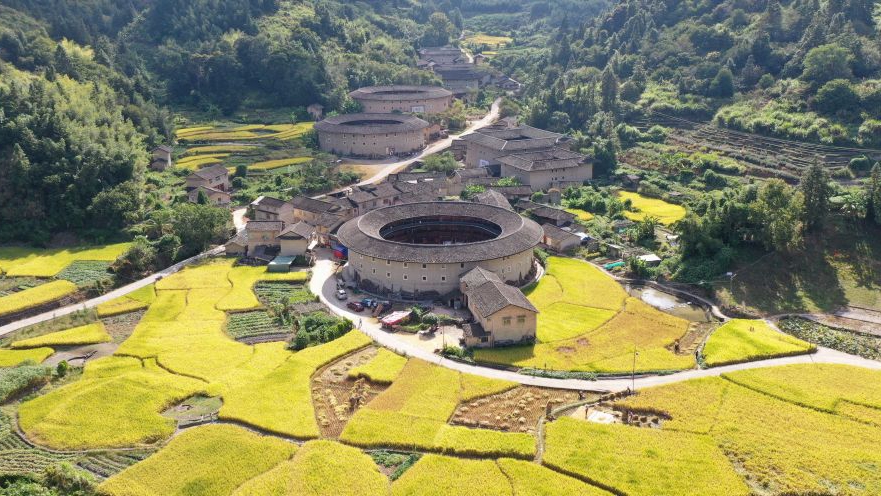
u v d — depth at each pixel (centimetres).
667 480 7475
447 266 12875
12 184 16788
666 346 11062
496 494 7356
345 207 17675
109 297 13412
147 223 17338
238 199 19900
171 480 7656
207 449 8169
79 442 8444
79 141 17900
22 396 9706
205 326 11850
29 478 7688
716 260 13775
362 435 8438
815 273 13588
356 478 7631
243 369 10212
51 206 16788
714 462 7775
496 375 9988
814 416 8756
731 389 9462
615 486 7400
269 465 7919
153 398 9350
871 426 8538
